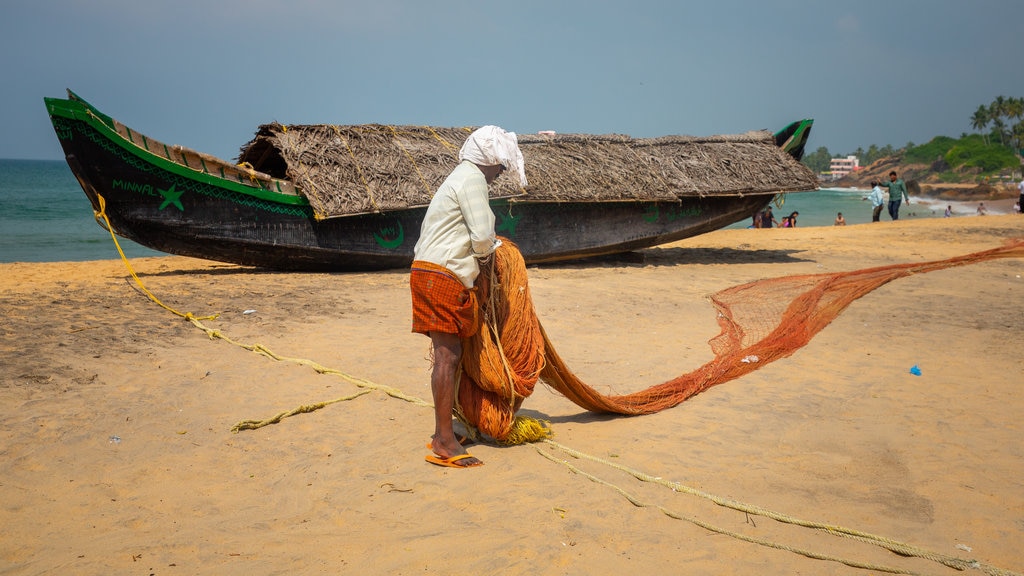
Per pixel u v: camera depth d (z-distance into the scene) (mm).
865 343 8523
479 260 4852
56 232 31312
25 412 5363
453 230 4754
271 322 8711
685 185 14906
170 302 9523
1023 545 3924
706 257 17266
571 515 4145
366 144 13062
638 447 5227
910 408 6164
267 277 12164
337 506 4223
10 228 33156
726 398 6434
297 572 3502
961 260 15703
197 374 6566
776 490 4555
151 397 5898
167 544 3711
